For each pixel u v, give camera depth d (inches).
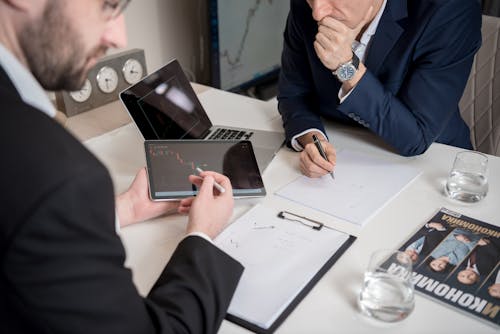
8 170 18.1
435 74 47.1
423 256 32.9
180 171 39.7
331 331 27.4
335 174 44.0
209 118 55.7
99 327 20.5
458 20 45.7
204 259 28.8
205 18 85.1
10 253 18.1
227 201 34.7
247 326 27.6
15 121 18.9
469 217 37.3
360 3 42.8
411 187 42.1
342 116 54.0
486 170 40.2
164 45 79.7
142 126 45.6
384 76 49.9
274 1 87.7
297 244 33.9
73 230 18.6
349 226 36.7
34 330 20.2
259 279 30.6
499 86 63.4
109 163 45.9
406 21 47.5
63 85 23.2
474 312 28.3
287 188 41.9
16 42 21.1
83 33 21.3
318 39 44.3
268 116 56.9
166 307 25.9
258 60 89.4
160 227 36.8
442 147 49.4
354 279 31.1
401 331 27.3
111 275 20.5
